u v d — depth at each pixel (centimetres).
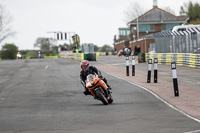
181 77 5441
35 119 2545
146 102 3155
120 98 3472
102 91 3127
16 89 4594
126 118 2441
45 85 4934
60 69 8125
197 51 7362
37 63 11556
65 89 4397
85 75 3172
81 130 2095
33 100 3575
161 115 2516
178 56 8194
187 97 3341
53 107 3088
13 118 2633
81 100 3453
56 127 2219
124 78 5484
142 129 2061
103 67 8294
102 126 2194
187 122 2238
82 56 11600
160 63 9106
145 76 5684
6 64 11500
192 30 7800
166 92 3734
